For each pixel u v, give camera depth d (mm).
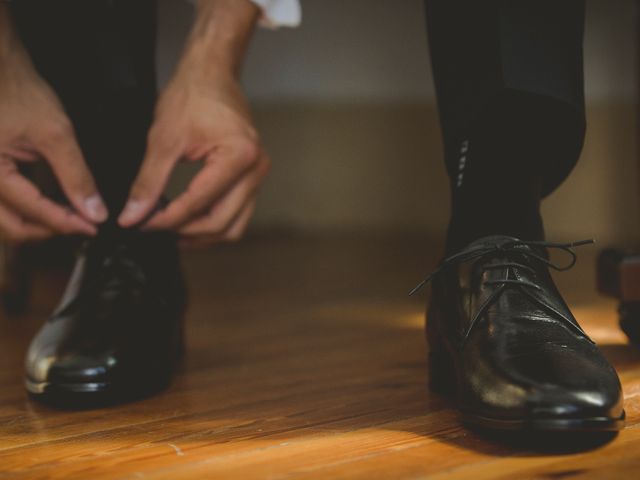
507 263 811
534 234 841
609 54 2680
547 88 790
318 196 3762
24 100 943
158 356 954
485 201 845
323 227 3734
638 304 1090
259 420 821
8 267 1555
